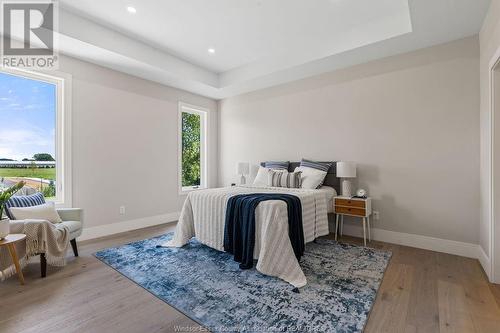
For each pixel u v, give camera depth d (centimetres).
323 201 314
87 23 294
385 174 335
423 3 224
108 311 174
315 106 400
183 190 488
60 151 326
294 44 357
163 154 445
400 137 323
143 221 412
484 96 252
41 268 224
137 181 405
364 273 231
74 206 333
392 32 283
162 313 172
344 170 333
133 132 399
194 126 523
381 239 337
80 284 212
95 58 335
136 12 281
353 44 311
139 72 385
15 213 241
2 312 172
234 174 518
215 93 501
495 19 213
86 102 344
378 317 167
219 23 304
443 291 200
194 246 307
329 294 194
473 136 275
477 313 171
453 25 258
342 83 372
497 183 216
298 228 249
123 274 230
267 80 424
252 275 226
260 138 473
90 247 305
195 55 392
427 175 304
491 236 217
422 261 263
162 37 337
